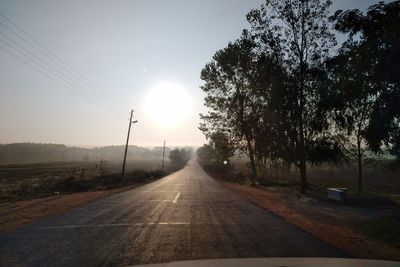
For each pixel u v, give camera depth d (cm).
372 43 901
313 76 2384
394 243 841
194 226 1061
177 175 6209
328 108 1236
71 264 645
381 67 882
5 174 4722
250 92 3919
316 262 449
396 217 1073
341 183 4106
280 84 2619
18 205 1659
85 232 963
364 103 1043
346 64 1025
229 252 725
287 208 1573
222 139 4619
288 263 439
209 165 10888
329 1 2553
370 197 2297
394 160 1139
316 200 2081
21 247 782
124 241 845
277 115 2859
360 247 791
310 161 2591
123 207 1558
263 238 877
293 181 4109
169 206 1598
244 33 2770
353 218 1323
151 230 994
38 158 16962
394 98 896
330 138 2425
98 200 1883
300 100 2564
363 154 2511
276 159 3356
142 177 4728
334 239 880
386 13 880
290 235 920
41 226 1062
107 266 631
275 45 2620
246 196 2152
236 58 3891
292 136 2753
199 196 2136
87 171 5609
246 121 4038
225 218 1227
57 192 2661
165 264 444
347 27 946
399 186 3681
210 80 4275
